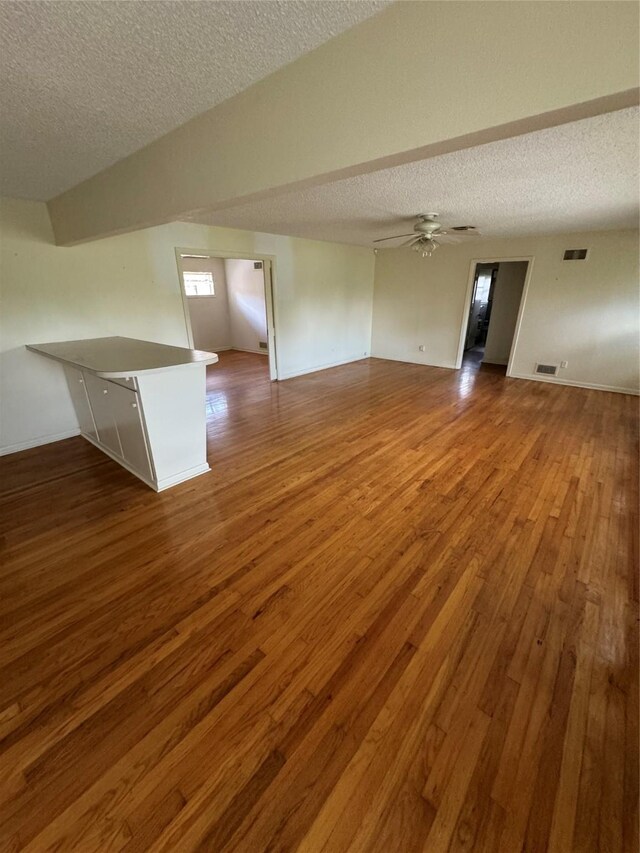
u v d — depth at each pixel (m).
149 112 1.62
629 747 1.21
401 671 1.45
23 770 1.14
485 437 3.67
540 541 2.18
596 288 5.14
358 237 5.45
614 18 0.79
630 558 2.05
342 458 3.24
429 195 2.97
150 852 0.98
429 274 6.59
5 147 1.97
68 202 2.87
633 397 5.01
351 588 1.85
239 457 3.27
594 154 2.06
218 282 7.87
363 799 1.08
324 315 6.42
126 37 1.12
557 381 5.71
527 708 1.32
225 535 2.24
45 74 1.31
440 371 6.54
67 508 2.52
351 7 1.05
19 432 3.37
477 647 1.55
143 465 2.78
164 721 1.28
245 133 1.51
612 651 1.53
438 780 1.12
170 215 2.00
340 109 1.23
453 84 1.02
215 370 6.59
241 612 1.71
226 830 1.02
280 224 4.32
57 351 2.97
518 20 0.89
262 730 1.25
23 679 1.42
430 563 2.01
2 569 1.97
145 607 1.74
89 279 3.53
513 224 4.35
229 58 1.25
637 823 1.04
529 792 1.10
